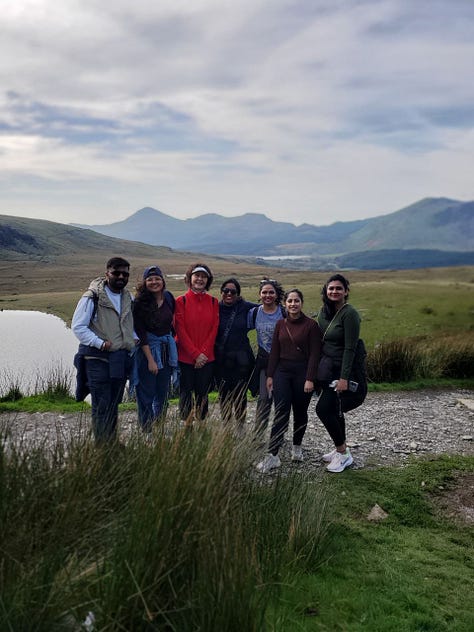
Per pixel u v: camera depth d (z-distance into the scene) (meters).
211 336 5.86
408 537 4.22
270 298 5.74
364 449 6.35
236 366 5.93
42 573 2.47
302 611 2.98
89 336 4.80
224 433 3.69
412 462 5.93
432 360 10.71
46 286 84.69
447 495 5.14
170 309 5.74
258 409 5.65
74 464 3.36
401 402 8.84
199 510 2.86
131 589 2.48
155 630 2.42
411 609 3.14
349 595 3.19
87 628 2.39
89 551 2.69
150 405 5.71
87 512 2.93
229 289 5.97
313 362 5.32
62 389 9.24
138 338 5.32
